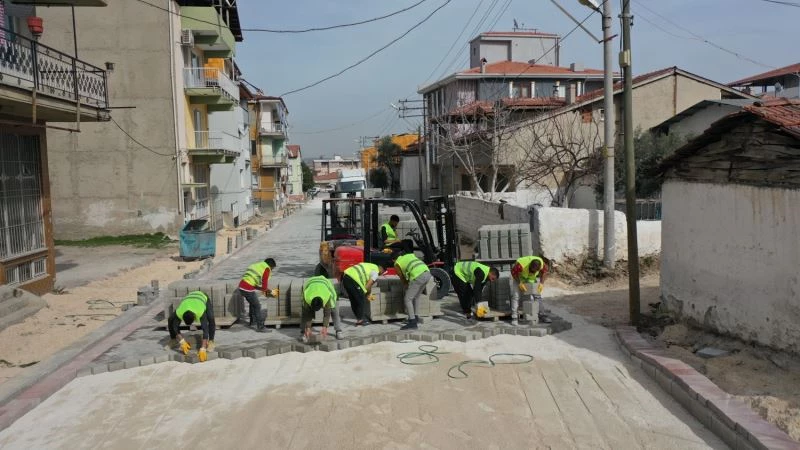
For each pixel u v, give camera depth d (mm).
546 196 26328
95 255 22250
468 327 9812
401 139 74938
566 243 14117
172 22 26594
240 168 39906
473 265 10344
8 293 11305
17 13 14711
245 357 8602
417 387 7203
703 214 8617
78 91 12984
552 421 6117
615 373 7598
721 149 8156
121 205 26828
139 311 11805
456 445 5617
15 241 12586
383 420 6230
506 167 27844
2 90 10148
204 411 6613
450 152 28703
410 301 9797
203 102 29969
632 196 9727
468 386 7211
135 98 26562
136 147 26688
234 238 29344
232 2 33031
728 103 24641
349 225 19031
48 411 6762
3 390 7172
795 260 6645
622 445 5539
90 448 5785
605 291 12922
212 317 8750
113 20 26328
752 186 7426
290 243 27109
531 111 30859
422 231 12305
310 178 100625
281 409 6590
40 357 8672
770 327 7105
